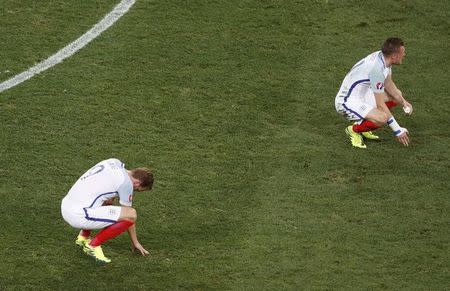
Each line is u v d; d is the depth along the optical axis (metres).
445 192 39.94
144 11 53.28
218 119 44.47
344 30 52.34
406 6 54.78
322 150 42.53
